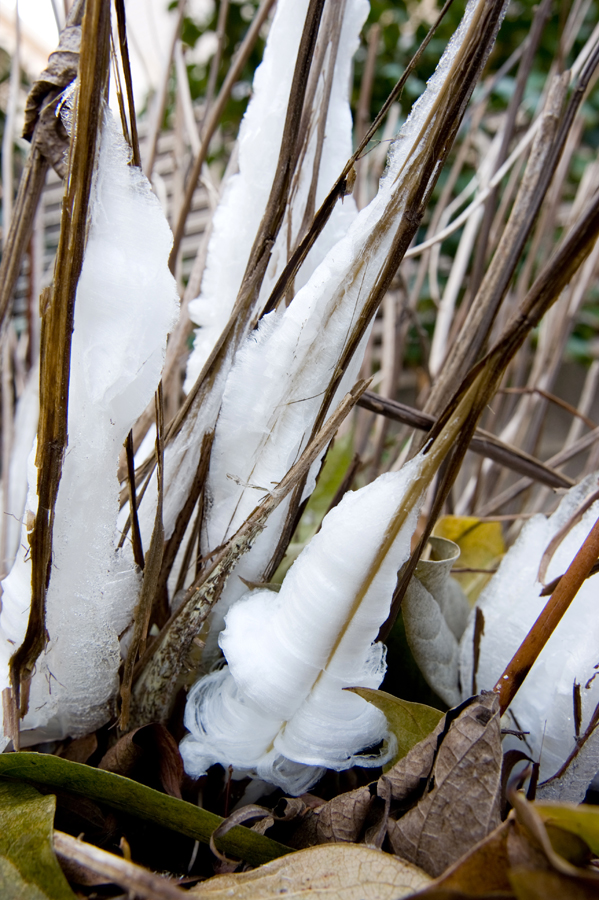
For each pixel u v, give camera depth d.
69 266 0.26
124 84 0.27
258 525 0.29
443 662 0.33
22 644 0.28
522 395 0.61
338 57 0.32
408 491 0.26
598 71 0.56
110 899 0.26
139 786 0.27
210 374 0.31
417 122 0.27
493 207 0.49
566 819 0.24
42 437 0.27
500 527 0.42
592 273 0.55
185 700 0.32
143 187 0.27
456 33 0.26
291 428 0.30
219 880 0.26
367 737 0.29
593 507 0.33
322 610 0.27
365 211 0.28
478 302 0.35
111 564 0.29
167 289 0.27
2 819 0.27
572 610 0.31
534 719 0.31
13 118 0.51
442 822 0.27
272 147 0.32
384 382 0.58
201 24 1.14
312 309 0.28
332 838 0.28
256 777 0.31
